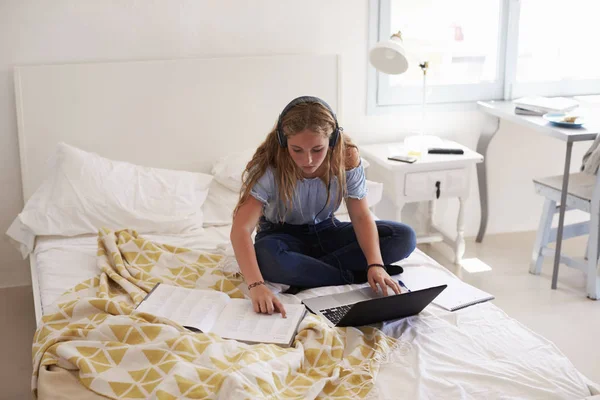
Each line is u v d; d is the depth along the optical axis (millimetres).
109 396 1595
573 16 3496
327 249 2291
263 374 1566
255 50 3168
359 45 3291
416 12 3314
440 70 3434
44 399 1609
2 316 2852
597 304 2932
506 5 3385
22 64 2904
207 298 2004
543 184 3119
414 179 3109
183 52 3080
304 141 1890
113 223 2611
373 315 1882
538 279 3188
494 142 3576
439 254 3484
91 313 1914
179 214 2672
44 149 2945
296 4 3156
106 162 2785
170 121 3072
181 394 1524
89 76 2928
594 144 2926
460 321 1954
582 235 3463
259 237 2277
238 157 2994
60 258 2383
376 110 3402
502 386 1641
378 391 1617
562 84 3580
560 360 1754
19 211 3061
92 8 2920
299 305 1955
